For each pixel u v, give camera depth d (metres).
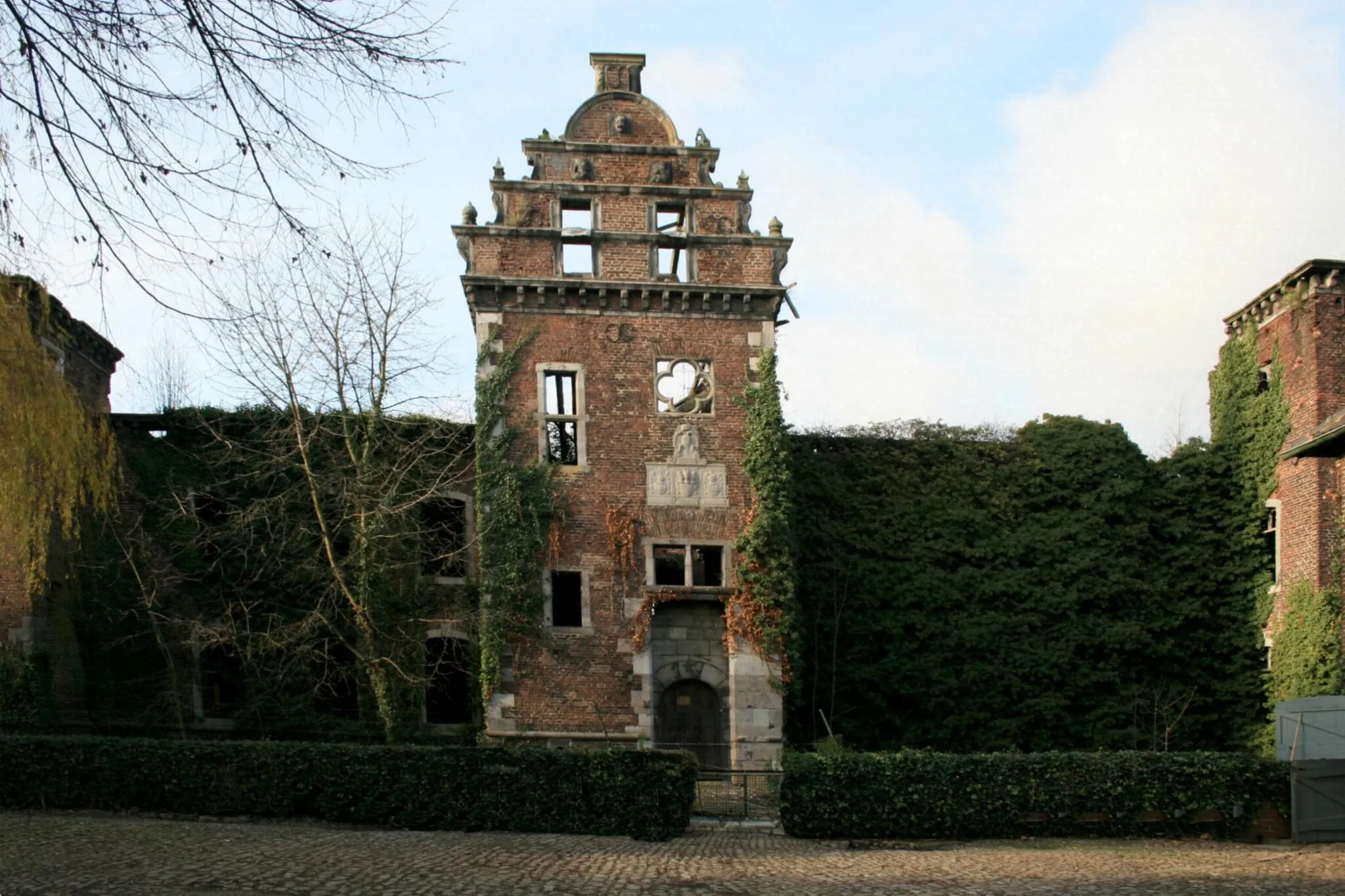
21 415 25.06
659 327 34.62
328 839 22.67
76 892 17.36
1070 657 37.38
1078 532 38.38
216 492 35.44
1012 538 38.25
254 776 25.03
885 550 37.72
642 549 33.38
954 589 37.56
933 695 36.78
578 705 32.50
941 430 39.25
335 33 10.76
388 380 32.72
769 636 32.94
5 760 25.00
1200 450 39.66
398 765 25.00
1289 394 37.69
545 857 21.80
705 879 20.48
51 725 31.41
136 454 35.38
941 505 38.28
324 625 33.84
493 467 33.22
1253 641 38.25
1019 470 38.88
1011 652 37.31
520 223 34.62
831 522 37.62
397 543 34.19
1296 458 33.41
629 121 35.78
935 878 20.86
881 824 25.48
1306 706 29.55
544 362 34.06
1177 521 39.00
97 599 33.84
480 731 33.84
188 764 25.02
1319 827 25.50
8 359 24.42
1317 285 36.88
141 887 17.88
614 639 32.88
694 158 35.62
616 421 34.00
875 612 37.22
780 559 33.47
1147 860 22.92
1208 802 25.73
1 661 31.03
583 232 34.59
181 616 34.47
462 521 36.44
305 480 34.59
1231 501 39.28
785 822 25.53
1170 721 37.19
